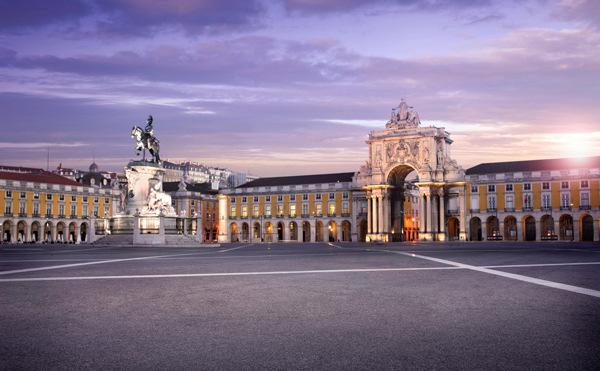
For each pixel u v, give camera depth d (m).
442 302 8.34
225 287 10.24
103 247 34.44
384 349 5.51
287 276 12.38
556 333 6.19
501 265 15.36
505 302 8.31
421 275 12.52
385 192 67.69
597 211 58.88
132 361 5.10
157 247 34.31
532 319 6.98
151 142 40.31
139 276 12.38
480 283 10.77
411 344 5.71
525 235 65.50
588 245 36.62
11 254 23.55
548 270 13.55
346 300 8.57
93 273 13.13
